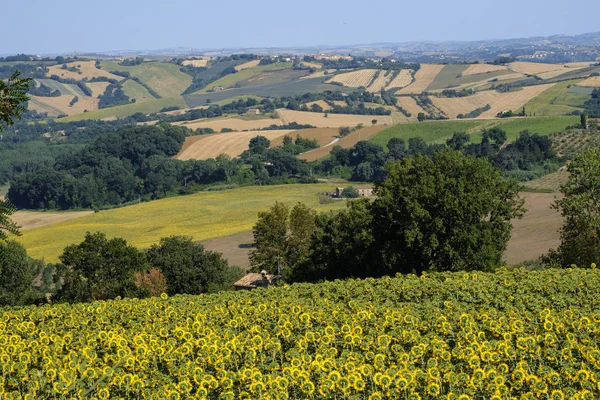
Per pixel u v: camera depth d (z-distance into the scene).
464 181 52.03
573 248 50.62
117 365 25.44
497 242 52.16
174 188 149.62
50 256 97.44
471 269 51.28
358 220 55.31
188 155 170.25
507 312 29.86
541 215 88.94
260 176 148.25
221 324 31.12
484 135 145.88
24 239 109.81
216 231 105.88
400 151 148.00
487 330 27.56
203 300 36.06
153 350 26.45
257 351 26.41
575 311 28.86
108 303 36.25
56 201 144.25
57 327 31.69
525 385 22.47
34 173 148.12
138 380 23.64
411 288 35.62
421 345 24.98
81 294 57.81
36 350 27.73
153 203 132.00
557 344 25.89
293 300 33.97
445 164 53.59
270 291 37.59
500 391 21.55
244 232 103.50
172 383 23.62
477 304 32.56
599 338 26.41
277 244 75.25
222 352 25.69
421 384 23.05
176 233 106.62
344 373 23.64
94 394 23.77
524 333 26.16
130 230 111.81
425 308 31.27
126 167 161.62
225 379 23.27
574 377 22.19
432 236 50.53
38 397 23.86
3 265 60.81
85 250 59.50
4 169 178.75
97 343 29.12
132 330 29.80
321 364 23.48
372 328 27.66
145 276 60.28
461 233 50.53
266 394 22.09
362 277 55.03
